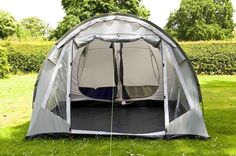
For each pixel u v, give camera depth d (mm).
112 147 3863
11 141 4160
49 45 12406
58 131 4184
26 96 7582
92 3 18516
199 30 28469
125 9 19125
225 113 5562
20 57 12266
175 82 4320
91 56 5809
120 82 5793
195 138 4102
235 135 4316
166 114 4137
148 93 5734
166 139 4090
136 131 4336
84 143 4004
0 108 6266
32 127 4238
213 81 10164
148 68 5805
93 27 4418
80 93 5723
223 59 12102
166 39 4328
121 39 4223
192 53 12219
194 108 4195
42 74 4406
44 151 3768
